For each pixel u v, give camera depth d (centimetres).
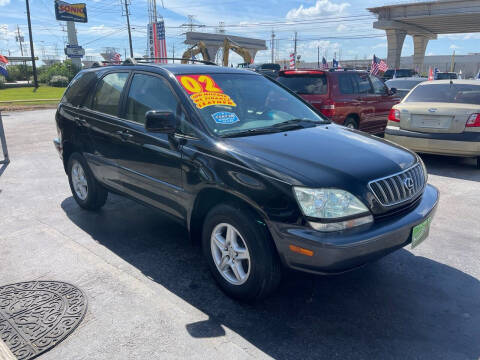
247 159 296
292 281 349
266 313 303
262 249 285
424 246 414
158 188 371
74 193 521
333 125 409
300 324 290
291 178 272
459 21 5609
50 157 837
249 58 3734
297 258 269
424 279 351
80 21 5272
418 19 5484
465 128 663
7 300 314
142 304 310
